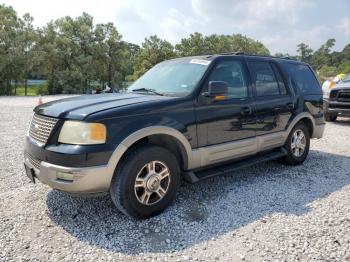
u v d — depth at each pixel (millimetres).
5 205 3881
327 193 4383
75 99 3988
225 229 3383
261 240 3152
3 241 3092
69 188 3170
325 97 10875
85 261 2807
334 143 7633
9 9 33969
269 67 5180
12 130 8773
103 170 3205
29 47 35719
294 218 3613
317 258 2836
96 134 3203
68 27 41469
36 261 2789
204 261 2818
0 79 34625
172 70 4676
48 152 3270
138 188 3529
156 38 43062
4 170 5184
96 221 3533
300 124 5641
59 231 3312
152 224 3486
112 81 46062
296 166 5680
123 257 2877
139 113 3492
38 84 44438
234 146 4379
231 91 4449
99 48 43312
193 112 3910
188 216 3672
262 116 4816
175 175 3795
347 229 3350
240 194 4332
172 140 3867
